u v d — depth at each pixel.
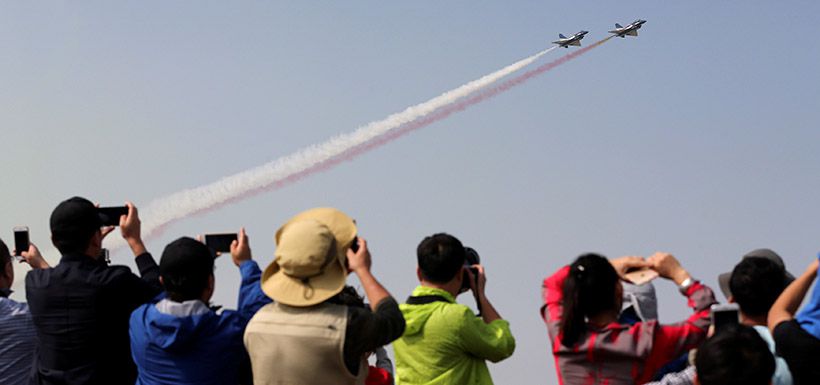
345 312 11.45
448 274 13.10
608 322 11.59
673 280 11.99
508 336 13.14
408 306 13.18
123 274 13.22
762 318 11.43
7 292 14.62
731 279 11.46
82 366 13.10
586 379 11.51
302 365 11.38
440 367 12.96
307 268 11.32
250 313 12.44
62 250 13.34
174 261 11.99
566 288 11.57
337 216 12.39
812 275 11.03
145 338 12.03
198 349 11.97
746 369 8.44
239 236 13.17
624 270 12.16
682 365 12.55
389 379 14.54
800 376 10.77
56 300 13.01
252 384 12.56
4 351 14.12
